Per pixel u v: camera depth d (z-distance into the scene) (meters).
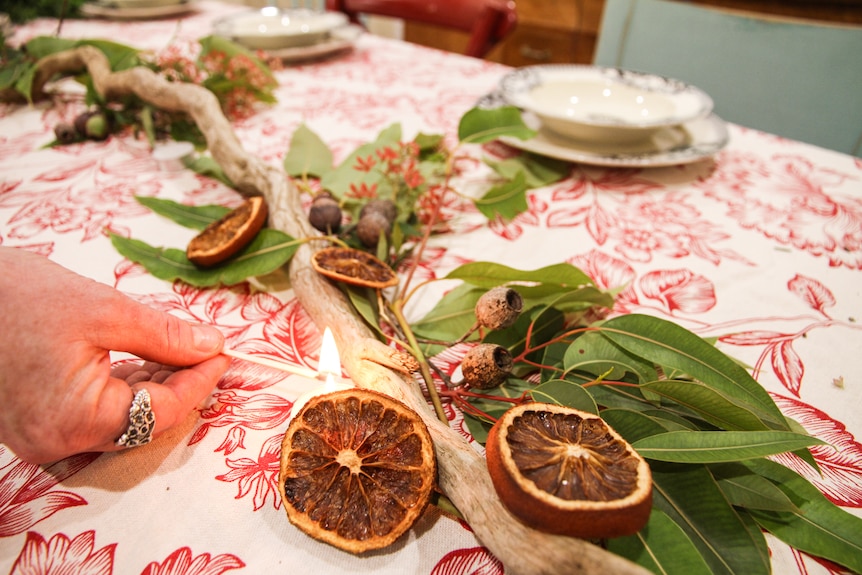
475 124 0.46
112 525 0.25
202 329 0.30
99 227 0.45
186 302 0.38
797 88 0.75
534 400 0.27
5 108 0.67
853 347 0.35
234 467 0.27
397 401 0.26
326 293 0.34
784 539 0.24
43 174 0.52
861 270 0.42
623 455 0.24
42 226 0.45
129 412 0.25
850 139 0.73
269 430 0.29
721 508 0.24
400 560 0.24
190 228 0.43
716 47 0.79
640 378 0.29
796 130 0.76
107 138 0.60
